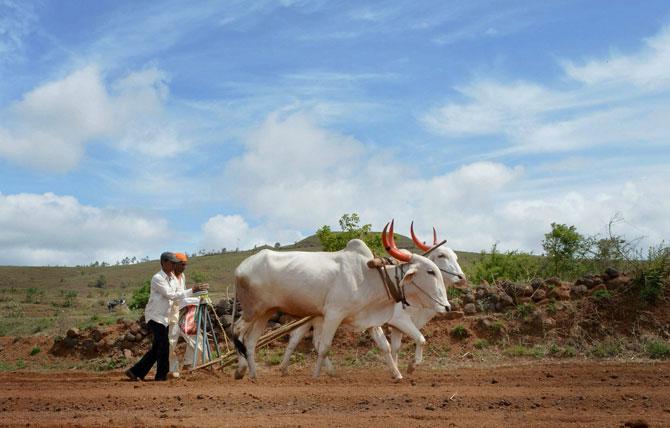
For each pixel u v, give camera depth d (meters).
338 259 9.48
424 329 13.34
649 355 11.33
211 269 60.84
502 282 14.18
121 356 14.15
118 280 76.62
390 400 7.18
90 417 6.59
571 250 16.84
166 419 6.27
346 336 13.52
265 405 7.03
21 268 88.06
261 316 9.61
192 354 11.25
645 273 12.95
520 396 7.28
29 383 9.68
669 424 5.60
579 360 11.43
